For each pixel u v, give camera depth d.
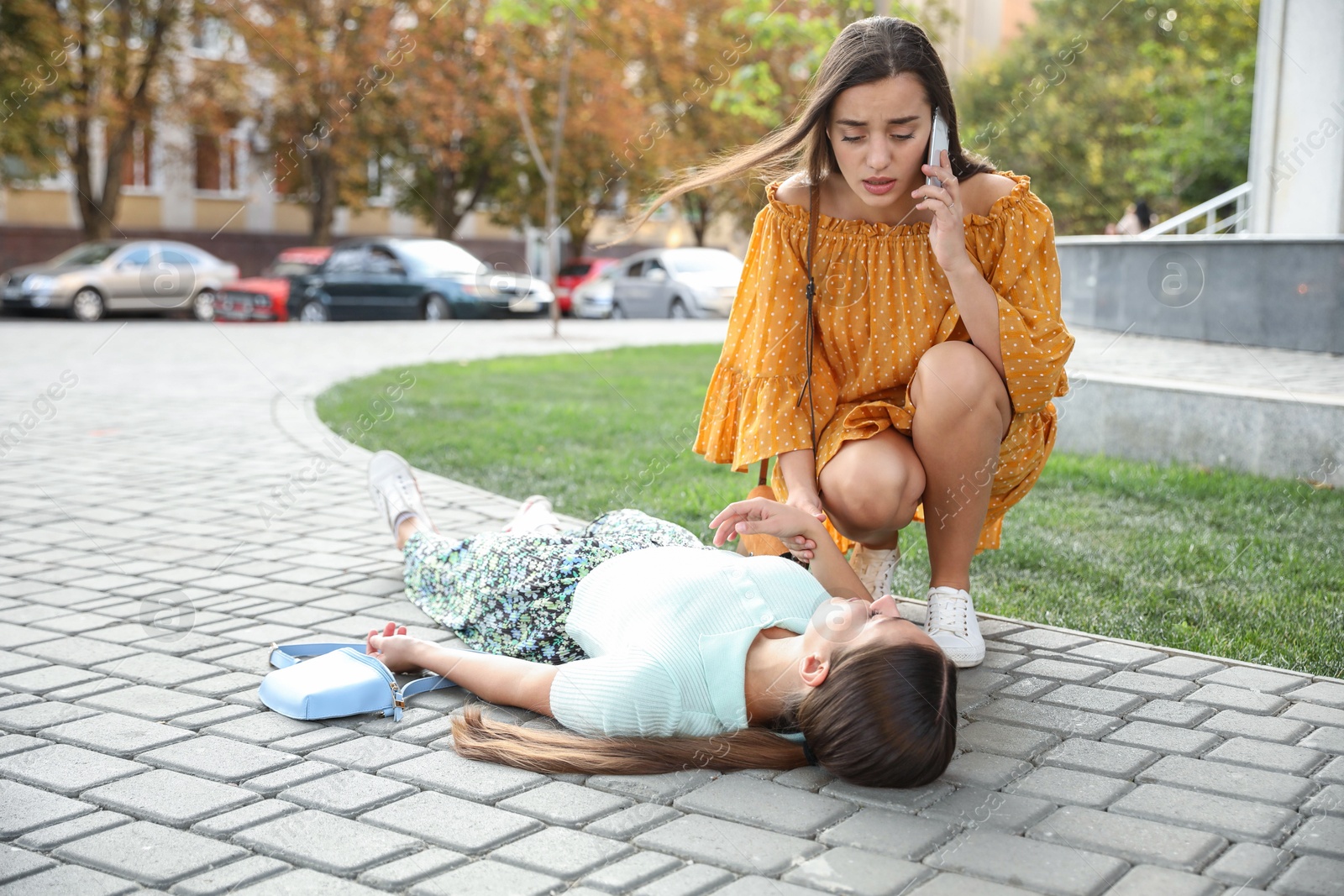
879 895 1.86
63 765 2.36
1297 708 2.67
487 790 2.25
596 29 22.84
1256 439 5.21
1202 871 1.95
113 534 4.35
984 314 2.78
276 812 2.15
